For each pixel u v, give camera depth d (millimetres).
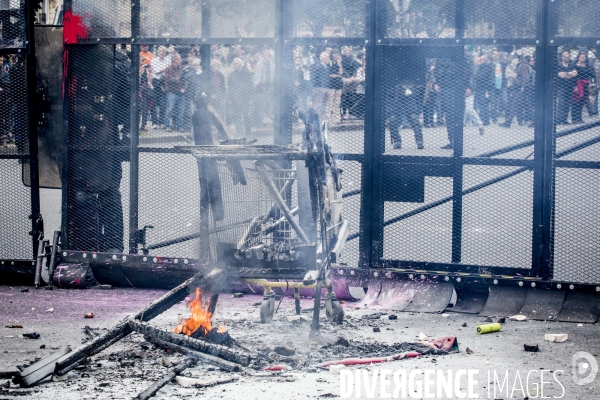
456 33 9586
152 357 7309
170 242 10672
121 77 10812
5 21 10914
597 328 8695
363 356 7395
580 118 9312
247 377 6719
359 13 9891
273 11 10133
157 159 10914
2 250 11391
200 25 10383
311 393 6293
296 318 8930
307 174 8289
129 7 10578
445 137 9758
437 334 8414
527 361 7316
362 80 9969
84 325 8820
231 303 9969
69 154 11000
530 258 9805
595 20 9133
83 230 11070
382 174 10008
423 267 9859
